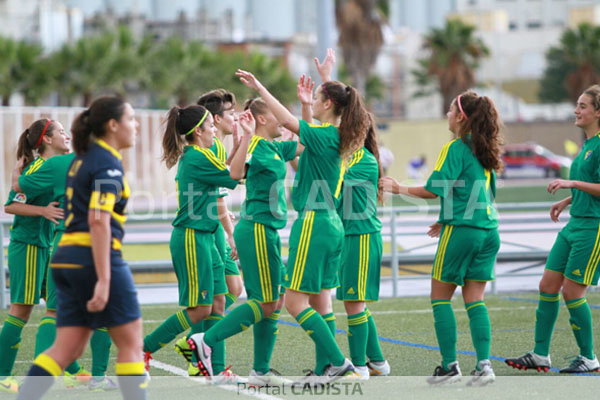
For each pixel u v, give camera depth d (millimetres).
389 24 177500
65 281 18703
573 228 26094
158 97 176250
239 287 28609
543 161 177875
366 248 25234
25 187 23859
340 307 41250
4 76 146875
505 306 40625
